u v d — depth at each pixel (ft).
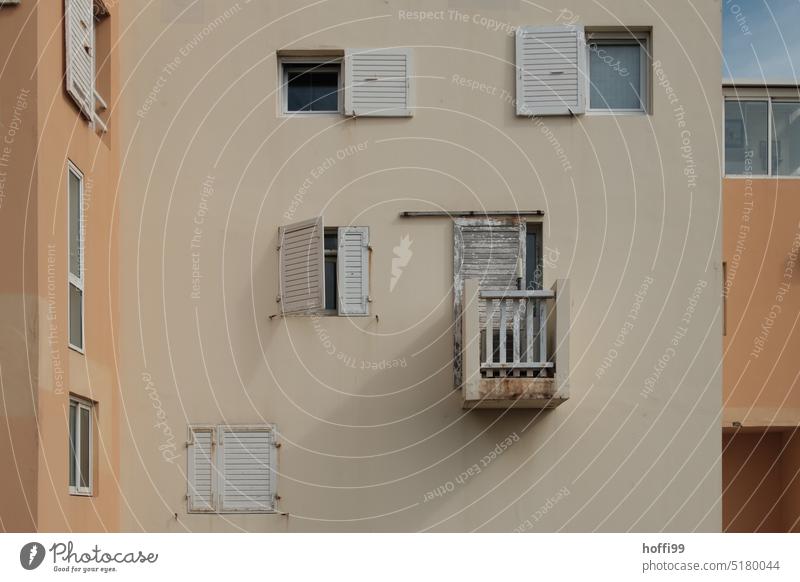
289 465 43.37
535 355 41.93
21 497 34.04
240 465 43.39
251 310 43.98
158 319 43.91
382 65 44.73
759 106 53.01
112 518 42.24
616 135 44.37
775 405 51.16
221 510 43.19
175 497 43.21
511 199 44.21
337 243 44.29
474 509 43.06
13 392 34.30
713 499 42.88
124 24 44.96
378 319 43.86
